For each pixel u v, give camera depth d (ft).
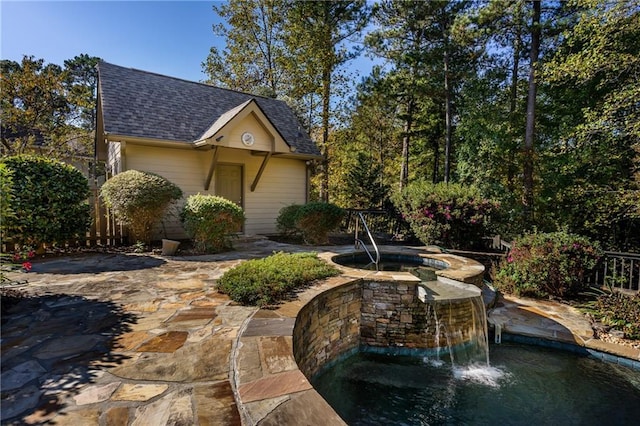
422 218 31.07
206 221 24.50
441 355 16.08
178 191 26.81
